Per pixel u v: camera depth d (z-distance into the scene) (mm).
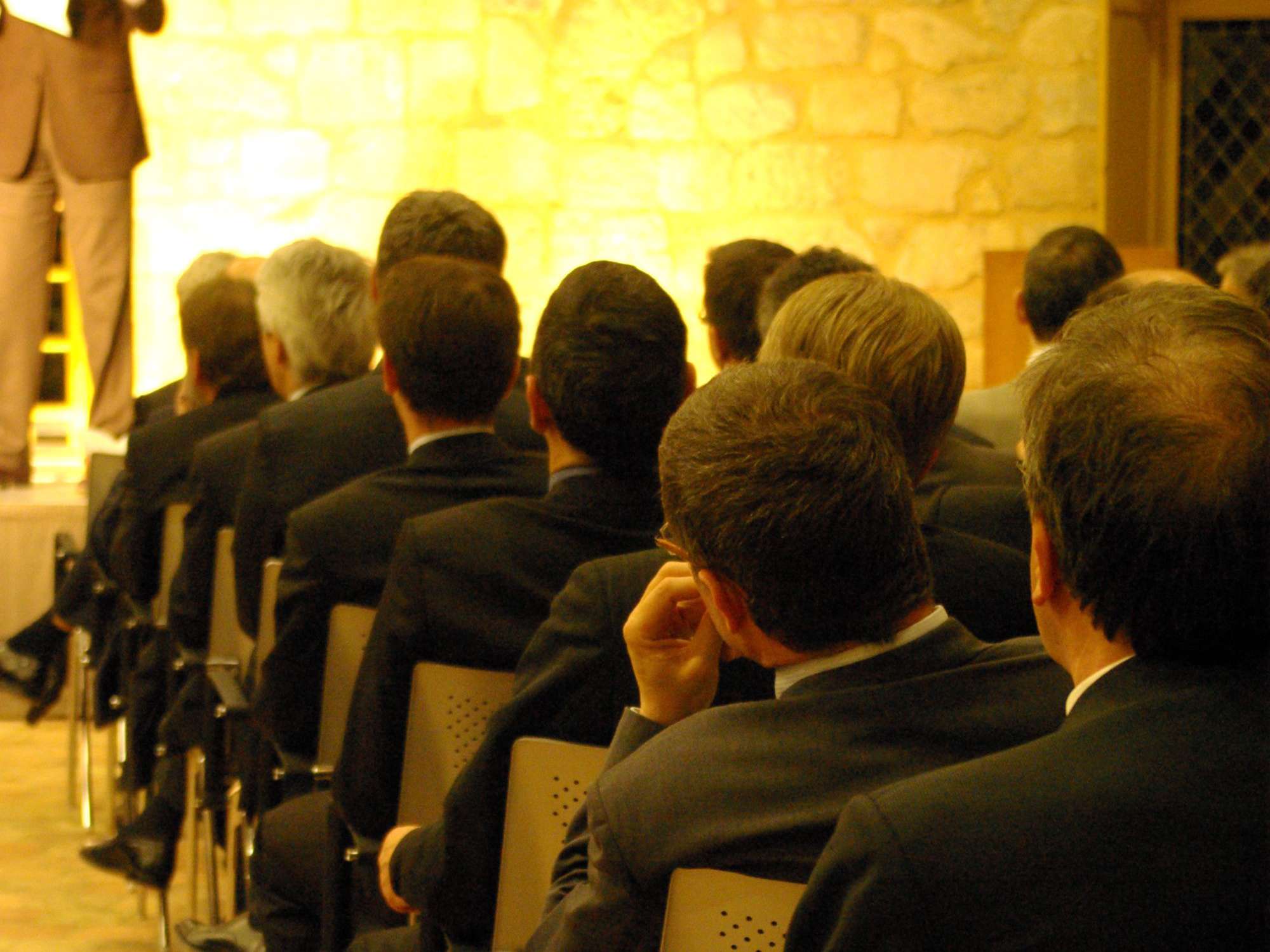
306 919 3334
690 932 1507
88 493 5570
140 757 4809
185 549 4180
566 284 2508
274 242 8656
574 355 2443
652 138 8750
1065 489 1255
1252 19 8508
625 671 2084
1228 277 3936
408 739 2521
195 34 8523
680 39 8695
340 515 3055
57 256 8312
